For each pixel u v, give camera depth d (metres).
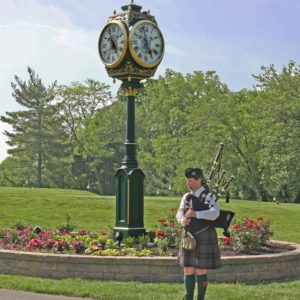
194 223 8.11
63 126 63.94
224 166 46.31
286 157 40.59
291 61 44.53
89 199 23.45
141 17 13.07
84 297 9.30
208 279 10.67
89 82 62.41
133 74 12.98
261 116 44.50
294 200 45.75
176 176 51.09
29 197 23.48
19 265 11.25
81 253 11.73
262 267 11.10
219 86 54.56
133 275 10.62
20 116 64.06
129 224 12.79
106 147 62.53
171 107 54.75
